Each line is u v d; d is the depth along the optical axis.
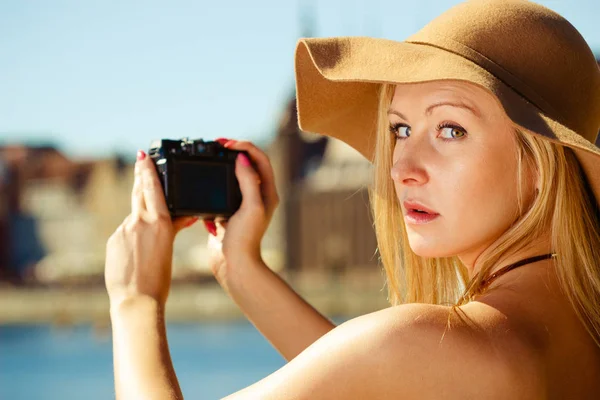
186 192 1.71
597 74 1.40
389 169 1.54
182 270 87.31
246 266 1.76
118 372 1.31
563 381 1.16
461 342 1.08
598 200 1.34
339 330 1.14
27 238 119.75
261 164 1.82
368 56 1.32
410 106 1.36
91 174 122.56
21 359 59.25
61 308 87.06
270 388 1.13
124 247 1.58
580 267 1.29
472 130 1.30
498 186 1.31
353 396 1.09
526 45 1.30
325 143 101.25
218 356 55.03
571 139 1.20
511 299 1.19
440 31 1.33
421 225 1.34
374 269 90.75
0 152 124.62
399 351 1.08
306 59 1.55
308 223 97.00
